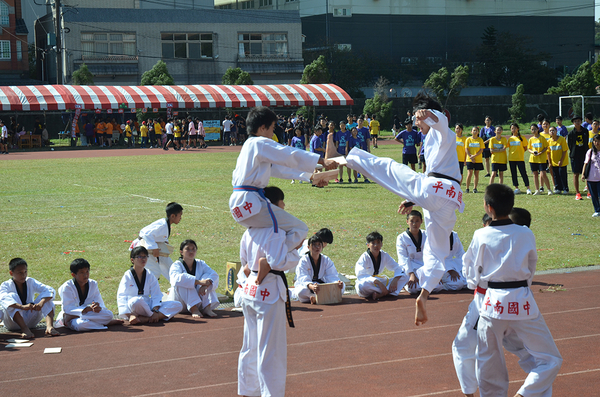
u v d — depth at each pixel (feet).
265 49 190.60
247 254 14.71
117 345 20.76
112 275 29.68
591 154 43.96
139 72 177.58
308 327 22.36
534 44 289.33
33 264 31.42
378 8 267.59
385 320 23.12
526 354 14.76
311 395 15.74
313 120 153.07
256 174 14.24
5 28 188.24
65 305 23.04
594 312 22.93
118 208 49.42
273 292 14.39
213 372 17.66
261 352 14.39
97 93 133.18
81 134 139.74
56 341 21.57
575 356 18.16
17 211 47.88
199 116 152.97
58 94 129.39
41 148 128.26
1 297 22.49
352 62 222.89
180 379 17.15
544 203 50.24
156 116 145.28
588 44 295.48
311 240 26.91
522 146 55.72
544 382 13.69
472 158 56.75
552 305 24.07
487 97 188.65
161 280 30.55
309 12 269.03
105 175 74.18
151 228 27.48
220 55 186.39
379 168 15.23
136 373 17.75
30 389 16.65
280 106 148.97
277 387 14.37
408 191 14.87
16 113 133.28
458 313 23.91
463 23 279.49
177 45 181.78
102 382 17.07
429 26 274.57
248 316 14.74
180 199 54.34
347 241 37.17
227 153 111.65
